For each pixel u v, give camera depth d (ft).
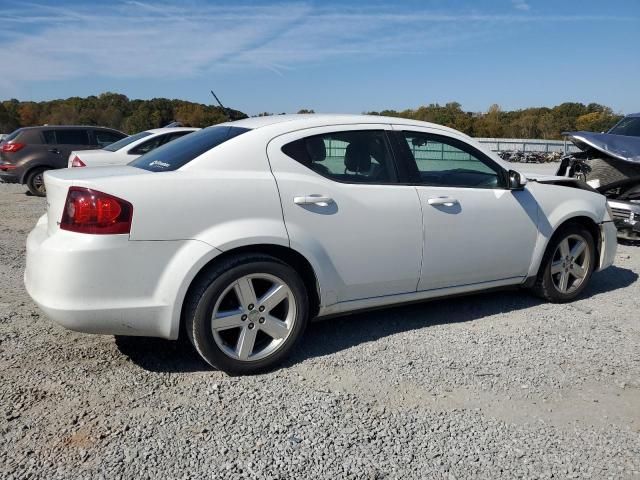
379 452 8.85
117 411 9.88
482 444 9.15
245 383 11.07
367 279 12.70
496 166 14.87
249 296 11.23
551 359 12.47
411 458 8.71
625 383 11.43
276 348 11.65
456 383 11.25
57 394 10.43
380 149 13.16
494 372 11.76
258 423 9.59
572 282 16.83
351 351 12.72
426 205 13.32
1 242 23.90
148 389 10.71
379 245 12.69
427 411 10.14
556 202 15.85
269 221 11.32
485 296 17.04
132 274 10.27
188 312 10.86
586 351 12.96
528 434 9.48
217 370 11.59
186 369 11.64
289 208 11.55
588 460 8.80
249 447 8.88
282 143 11.96
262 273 11.27
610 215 17.37
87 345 12.67
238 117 20.11
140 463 8.40
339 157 12.56
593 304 16.57
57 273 10.00
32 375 11.12
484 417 10.00
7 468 8.20
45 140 41.37
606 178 25.08
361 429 9.48
